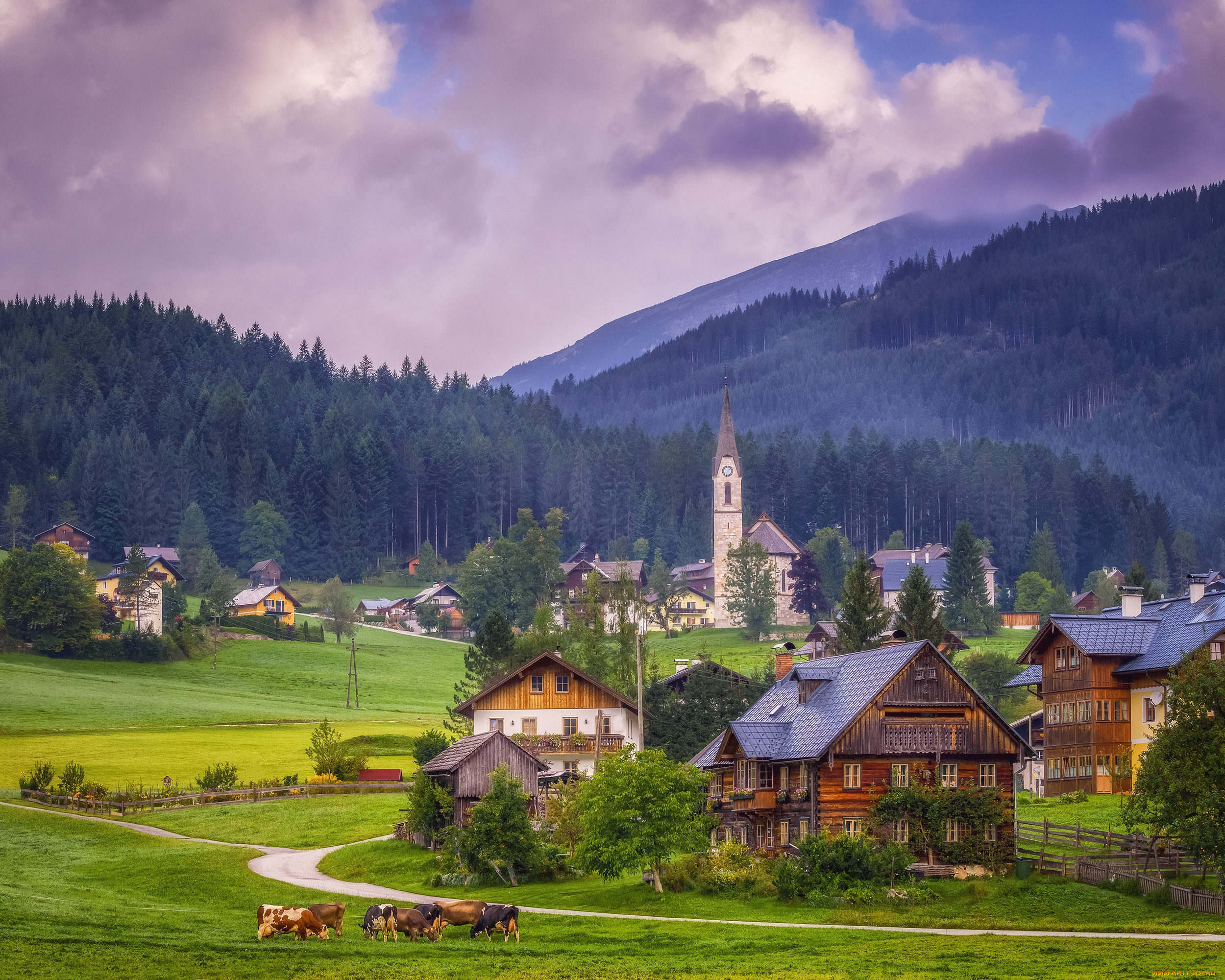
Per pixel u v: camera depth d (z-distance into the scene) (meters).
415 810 88.81
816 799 75.62
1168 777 64.00
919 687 77.50
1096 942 54.22
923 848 74.44
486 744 90.44
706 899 70.75
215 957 50.16
